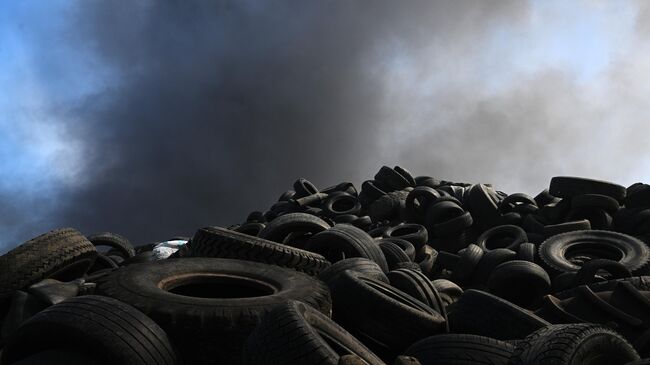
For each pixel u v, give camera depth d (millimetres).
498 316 7238
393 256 12008
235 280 8281
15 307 8305
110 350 5660
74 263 9625
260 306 6785
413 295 8789
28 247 9062
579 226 14117
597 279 10930
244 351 5719
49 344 6105
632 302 8156
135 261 14719
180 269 8148
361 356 6070
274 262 9469
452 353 6258
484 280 12438
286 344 5242
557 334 5055
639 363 4695
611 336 5156
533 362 4863
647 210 14766
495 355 6086
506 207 17562
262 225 15195
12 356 6383
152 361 5777
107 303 6164
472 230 16438
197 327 6445
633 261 11727
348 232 11039
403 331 7250
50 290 8539
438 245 15914
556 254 12414
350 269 9062
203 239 9828
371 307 7430
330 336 6016
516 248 13586
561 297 9703
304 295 7336
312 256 9773
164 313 6477
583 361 4859
